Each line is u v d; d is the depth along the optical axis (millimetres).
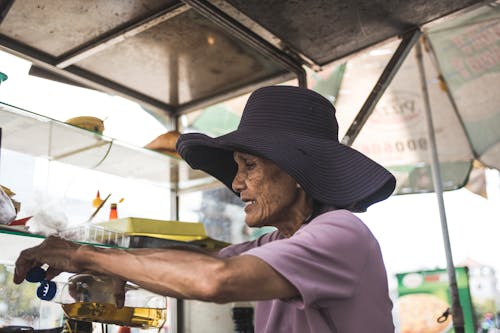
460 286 3174
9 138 1382
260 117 985
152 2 1293
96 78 1697
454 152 2682
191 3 1294
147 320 1043
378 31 1541
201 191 2016
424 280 3307
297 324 910
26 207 1216
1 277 1090
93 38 1447
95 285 987
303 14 1414
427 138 2389
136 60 1622
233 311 1723
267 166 940
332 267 802
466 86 2617
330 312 844
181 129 2008
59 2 1262
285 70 1742
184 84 1812
